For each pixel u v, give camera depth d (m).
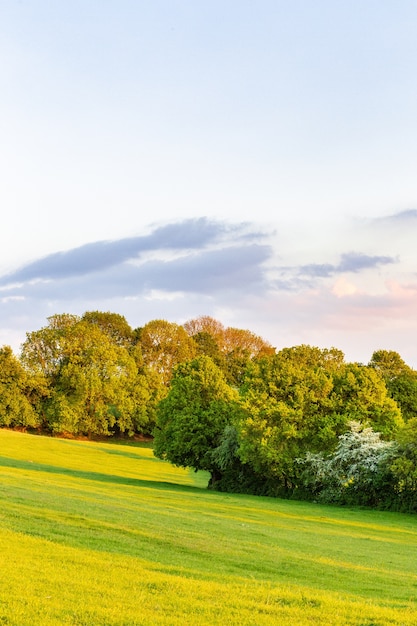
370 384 58.88
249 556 22.48
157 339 130.88
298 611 14.43
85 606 13.22
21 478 41.22
